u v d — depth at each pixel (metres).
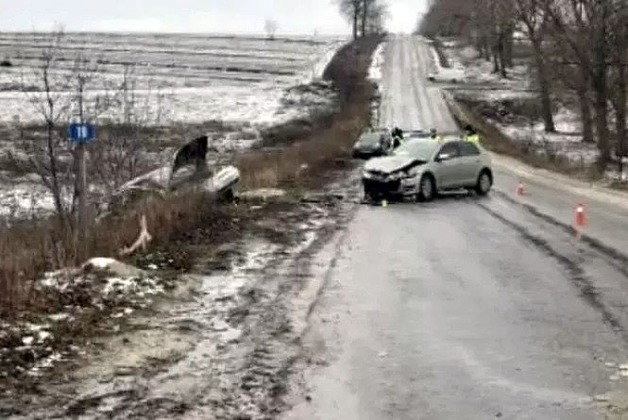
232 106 75.38
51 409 7.09
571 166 39.69
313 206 22.77
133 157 19.86
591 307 10.99
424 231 18.30
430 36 168.62
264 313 10.60
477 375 8.19
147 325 9.81
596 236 17.39
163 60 125.75
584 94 53.69
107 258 12.56
